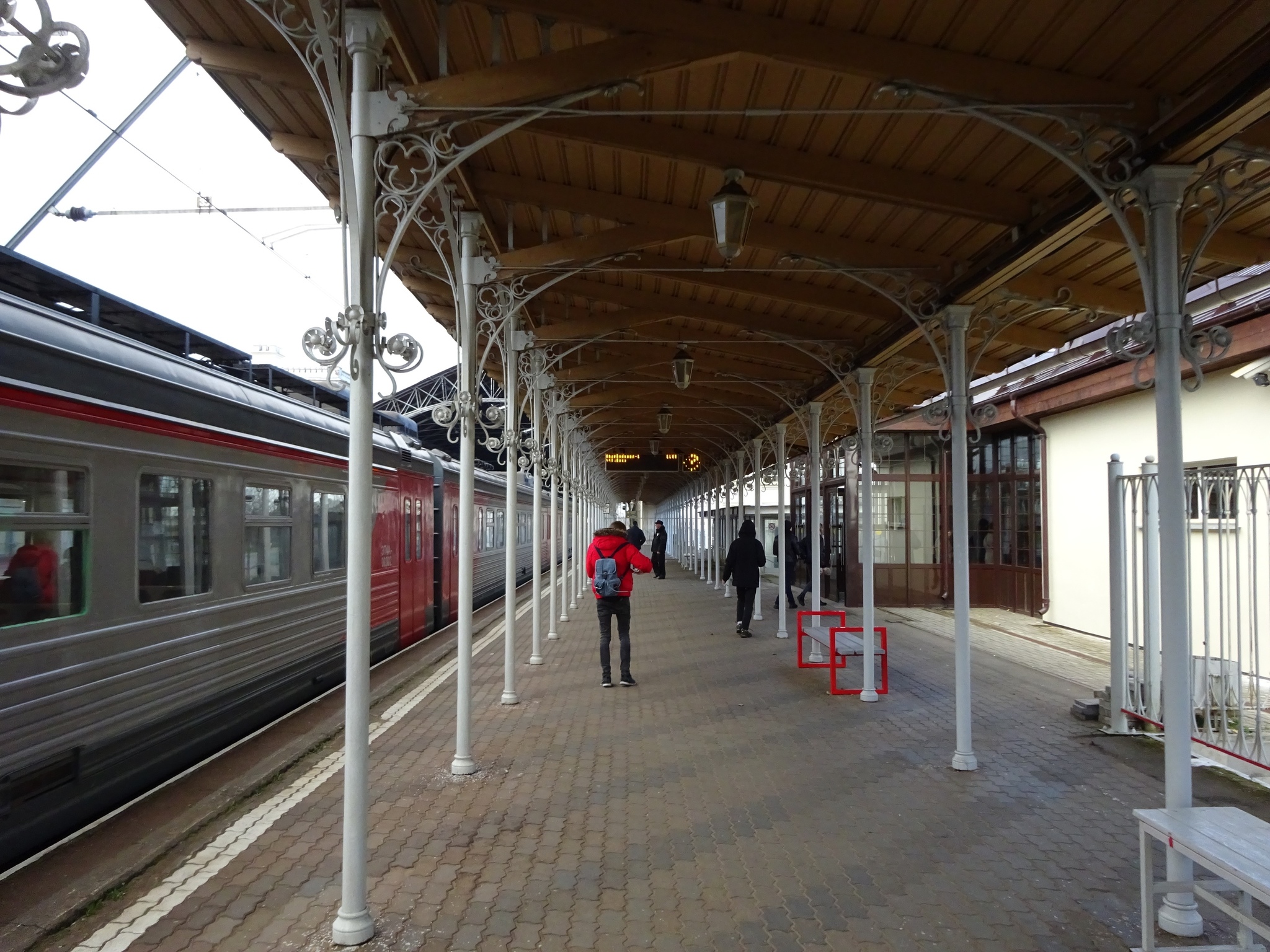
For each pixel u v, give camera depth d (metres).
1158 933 3.79
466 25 4.71
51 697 4.68
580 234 8.14
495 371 12.85
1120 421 12.66
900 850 4.71
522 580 24.52
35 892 4.16
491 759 6.43
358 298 3.84
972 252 6.47
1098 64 4.07
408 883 4.26
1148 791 5.77
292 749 6.64
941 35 4.02
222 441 6.70
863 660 10.58
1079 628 13.80
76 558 4.93
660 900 4.08
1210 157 4.00
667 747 6.79
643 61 4.03
